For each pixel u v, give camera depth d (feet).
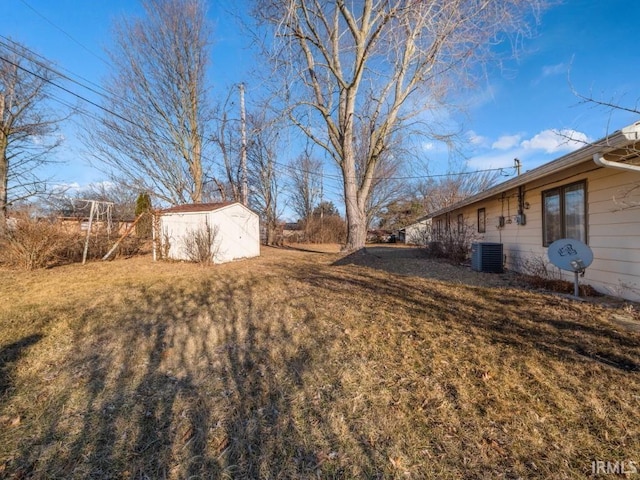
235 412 6.83
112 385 8.01
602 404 6.66
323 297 16.31
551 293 16.33
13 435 6.15
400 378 8.02
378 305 14.56
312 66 34.96
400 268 27.45
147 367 8.98
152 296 17.35
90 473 5.25
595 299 14.62
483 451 5.50
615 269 14.88
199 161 55.01
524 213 23.65
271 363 9.04
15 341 10.83
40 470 5.31
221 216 34.60
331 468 5.26
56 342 10.78
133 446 5.86
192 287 19.75
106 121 46.91
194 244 32.45
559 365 8.37
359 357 9.24
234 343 10.54
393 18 27.27
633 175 13.76
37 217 29.32
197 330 11.82
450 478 4.98
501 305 14.19
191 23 49.55
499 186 22.61
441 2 26.35
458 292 17.03
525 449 5.51
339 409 6.84
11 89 41.29
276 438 6.01
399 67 33.68
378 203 94.94
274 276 23.62
